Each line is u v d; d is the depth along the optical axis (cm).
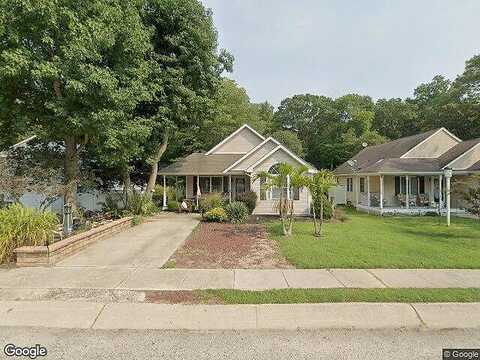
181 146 3167
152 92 1638
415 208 2061
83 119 1207
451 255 851
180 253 886
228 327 454
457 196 2064
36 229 812
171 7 1822
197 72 1923
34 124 1340
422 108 4931
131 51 1388
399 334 436
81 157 1750
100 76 1168
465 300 539
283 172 1205
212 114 2153
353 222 1608
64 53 1123
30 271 704
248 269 727
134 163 2136
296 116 6200
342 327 455
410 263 768
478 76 3503
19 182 1159
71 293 571
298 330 446
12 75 1098
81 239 937
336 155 4591
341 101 5559
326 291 575
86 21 1173
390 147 2744
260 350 389
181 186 2914
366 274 686
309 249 920
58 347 397
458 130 3669
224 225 1460
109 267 740
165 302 533
